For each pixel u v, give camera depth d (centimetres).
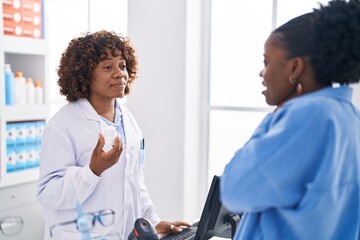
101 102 159
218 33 280
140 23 282
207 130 288
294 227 77
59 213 145
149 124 285
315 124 74
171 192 280
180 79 271
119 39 159
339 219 83
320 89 82
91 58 150
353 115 84
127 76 160
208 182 292
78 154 149
